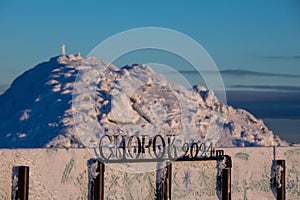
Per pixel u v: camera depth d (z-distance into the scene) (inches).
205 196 679.1
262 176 733.3
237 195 705.6
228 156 690.8
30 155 548.1
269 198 735.7
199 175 674.8
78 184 579.2
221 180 687.7
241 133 1579.7
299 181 768.9
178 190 654.5
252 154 724.7
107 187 598.9
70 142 1346.0
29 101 1731.1
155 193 634.8
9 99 1831.9
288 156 759.7
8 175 533.6
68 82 1753.2
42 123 1507.1
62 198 566.6
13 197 532.7
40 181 553.3
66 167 571.8
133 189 617.9
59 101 1631.4
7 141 1454.2
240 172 711.1
